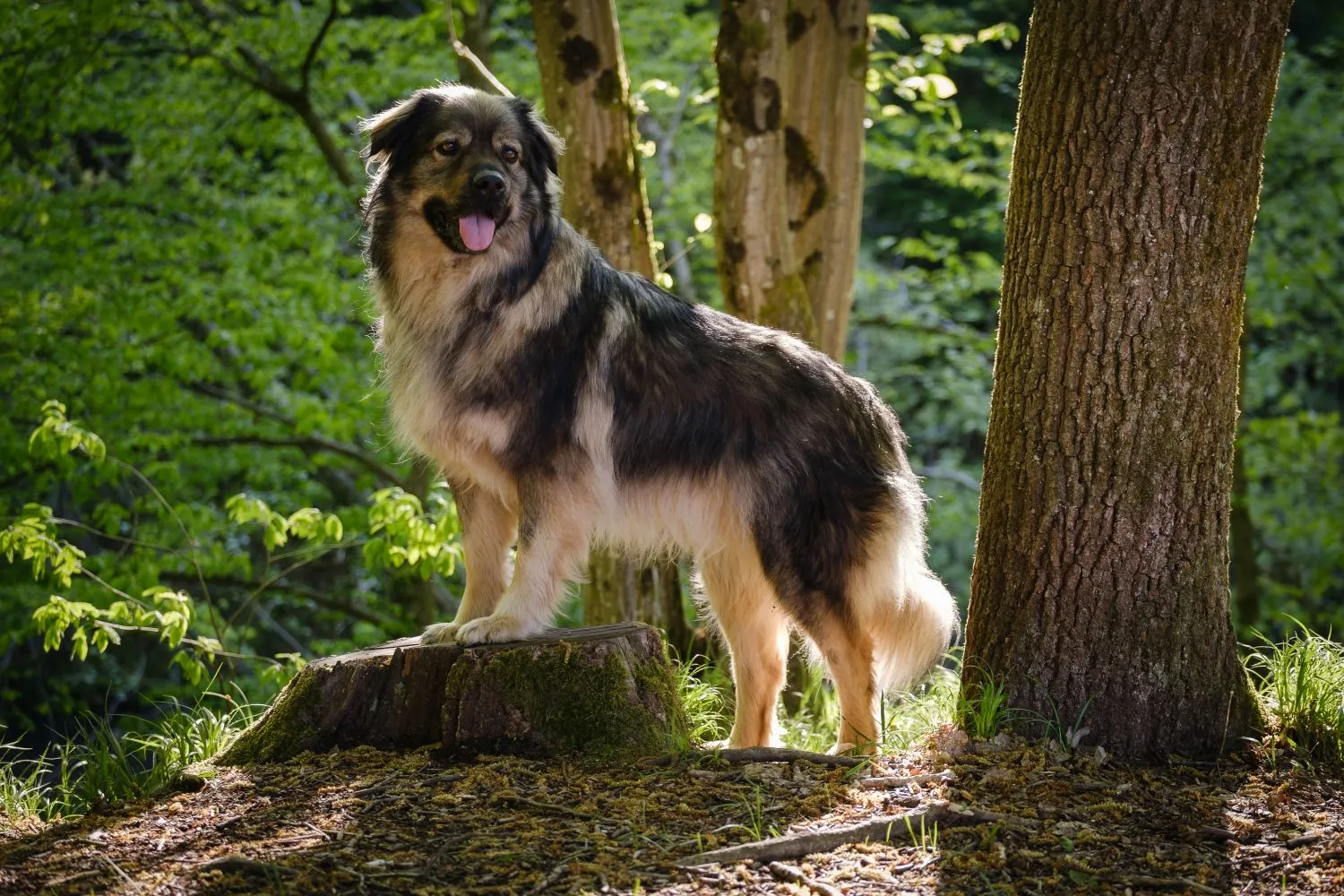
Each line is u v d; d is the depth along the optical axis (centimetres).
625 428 442
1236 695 423
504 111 433
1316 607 1294
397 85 1055
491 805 371
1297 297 1305
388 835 349
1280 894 316
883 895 313
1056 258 405
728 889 315
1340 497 1291
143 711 1191
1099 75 391
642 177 667
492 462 445
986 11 1603
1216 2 381
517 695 414
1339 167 1251
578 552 445
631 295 452
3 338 941
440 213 422
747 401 448
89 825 371
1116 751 412
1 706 1141
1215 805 373
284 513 1073
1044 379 412
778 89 629
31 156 1041
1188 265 396
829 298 692
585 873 323
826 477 449
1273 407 1486
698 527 458
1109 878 324
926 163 1213
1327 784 390
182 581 1051
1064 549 412
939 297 1524
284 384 1157
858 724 452
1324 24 1563
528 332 427
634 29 1155
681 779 392
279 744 427
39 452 671
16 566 1023
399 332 445
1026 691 420
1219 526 417
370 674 430
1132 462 405
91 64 930
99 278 952
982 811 358
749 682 476
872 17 771
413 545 670
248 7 1028
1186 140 389
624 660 425
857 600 453
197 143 983
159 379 967
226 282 964
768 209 635
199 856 338
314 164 1032
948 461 1608
